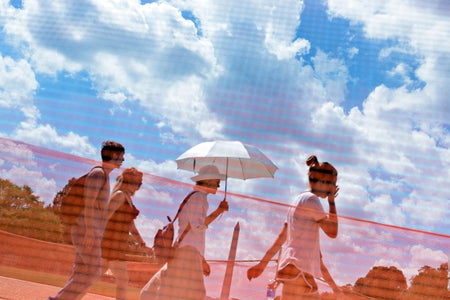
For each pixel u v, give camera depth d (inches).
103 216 181.0
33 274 188.4
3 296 174.7
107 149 187.3
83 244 177.3
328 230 176.6
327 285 179.5
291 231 175.2
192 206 179.6
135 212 183.2
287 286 171.8
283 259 174.1
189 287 177.8
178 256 178.4
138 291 184.4
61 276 188.1
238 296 180.4
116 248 180.9
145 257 182.5
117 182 185.5
